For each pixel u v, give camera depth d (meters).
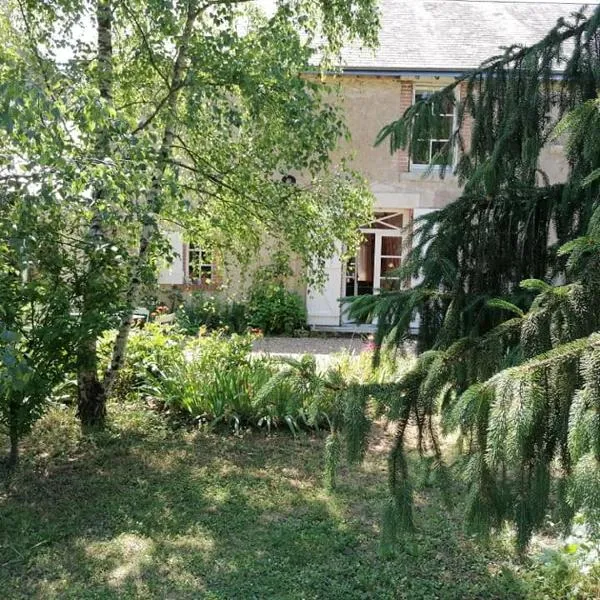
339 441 2.25
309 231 5.45
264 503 4.27
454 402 2.01
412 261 3.15
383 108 10.96
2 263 3.85
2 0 5.06
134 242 5.05
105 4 4.40
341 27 5.36
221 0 4.69
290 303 11.20
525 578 3.35
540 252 3.11
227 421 5.78
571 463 1.73
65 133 3.04
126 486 4.47
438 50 11.33
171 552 3.59
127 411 5.92
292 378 2.29
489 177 3.06
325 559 3.56
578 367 1.69
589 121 2.20
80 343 4.56
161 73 4.86
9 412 4.38
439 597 3.21
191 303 10.70
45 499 4.21
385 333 2.95
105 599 3.11
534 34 12.27
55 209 3.47
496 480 1.97
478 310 2.88
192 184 5.65
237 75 4.66
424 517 4.02
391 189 11.18
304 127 4.91
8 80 2.63
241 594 3.18
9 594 3.14
